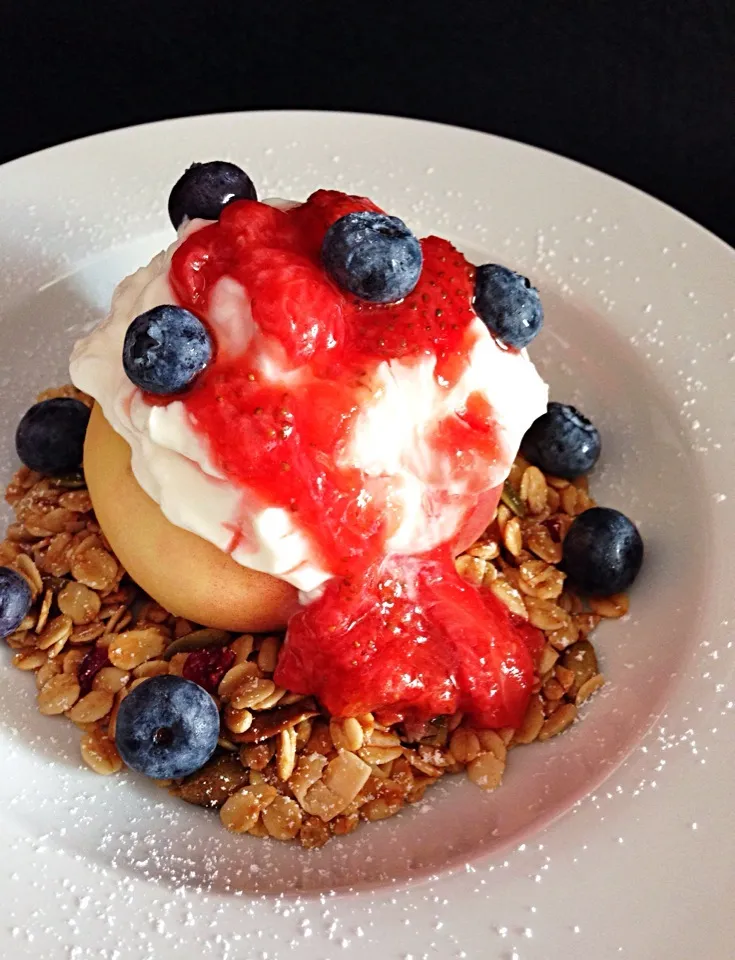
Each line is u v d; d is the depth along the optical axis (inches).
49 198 10.4
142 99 12.5
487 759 8.0
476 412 7.8
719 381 9.5
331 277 7.4
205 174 8.3
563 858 7.3
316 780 7.9
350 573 7.6
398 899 7.1
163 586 8.2
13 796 7.6
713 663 8.0
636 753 7.7
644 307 10.0
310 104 12.6
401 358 7.5
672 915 7.0
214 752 8.0
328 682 8.0
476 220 10.6
